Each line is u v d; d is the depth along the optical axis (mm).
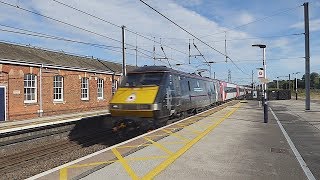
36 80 24891
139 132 16109
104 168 7859
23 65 23734
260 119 20469
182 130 14516
